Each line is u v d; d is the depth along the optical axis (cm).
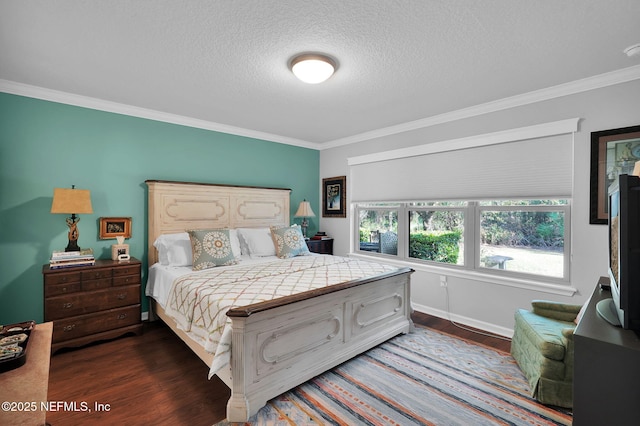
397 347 279
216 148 403
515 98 293
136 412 190
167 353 269
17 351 120
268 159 457
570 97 266
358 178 457
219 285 239
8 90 269
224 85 271
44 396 100
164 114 353
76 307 272
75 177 305
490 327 317
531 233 301
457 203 355
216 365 172
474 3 160
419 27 182
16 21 177
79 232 308
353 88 275
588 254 259
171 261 314
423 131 373
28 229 283
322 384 220
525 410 192
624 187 100
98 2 161
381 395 207
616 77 241
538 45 202
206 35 192
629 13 167
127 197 336
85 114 309
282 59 223
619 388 90
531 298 292
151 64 232
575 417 96
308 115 355
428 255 381
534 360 211
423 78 253
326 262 338
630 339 93
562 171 273
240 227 412
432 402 200
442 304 357
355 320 255
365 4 162
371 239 450
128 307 299
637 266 98
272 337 196
